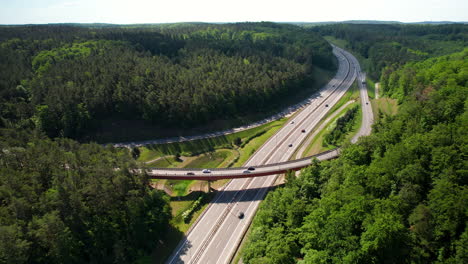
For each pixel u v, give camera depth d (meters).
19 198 81.75
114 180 95.50
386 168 79.69
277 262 70.19
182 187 133.00
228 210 113.81
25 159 101.19
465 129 83.19
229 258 92.06
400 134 99.88
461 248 53.81
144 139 175.00
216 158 161.75
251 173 123.31
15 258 69.06
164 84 188.88
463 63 153.25
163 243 100.06
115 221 91.88
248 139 176.75
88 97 173.38
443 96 114.50
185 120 182.38
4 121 153.12
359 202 68.88
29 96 182.38
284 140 166.88
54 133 168.62
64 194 85.06
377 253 59.66
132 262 90.75
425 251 60.09
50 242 75.69
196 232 104.12
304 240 75.38
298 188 98.38
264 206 98.75
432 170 75.31
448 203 60.09
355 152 97.44
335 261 62.22
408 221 66.06
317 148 150.62
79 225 85.38
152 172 128.50
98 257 85.88
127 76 191.00
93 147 121.44
